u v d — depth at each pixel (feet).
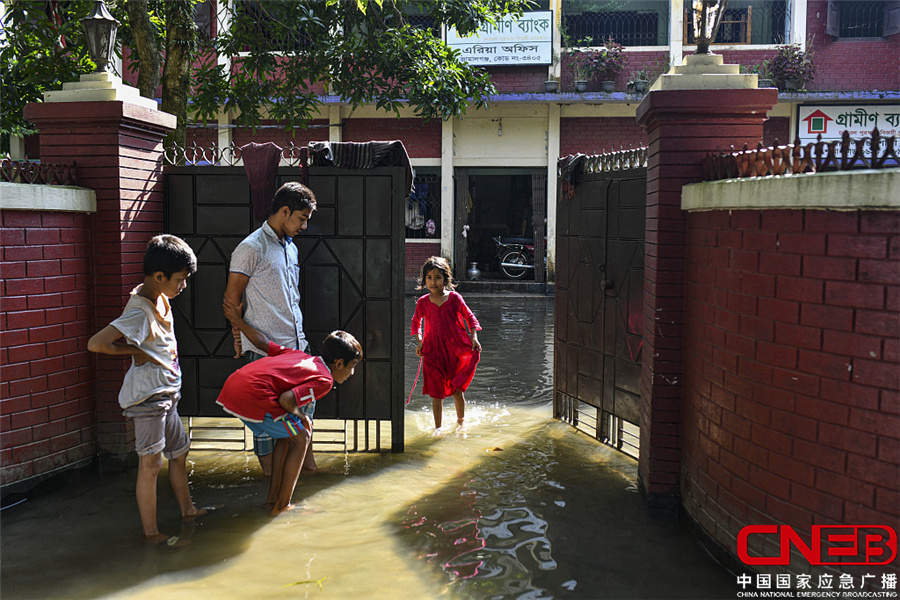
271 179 16.42
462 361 18.52
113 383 15.69
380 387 16.81
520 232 63.36
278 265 14.26
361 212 16.49
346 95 29.78
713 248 12.07
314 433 18.33
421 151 54.19
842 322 9.05
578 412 19.07
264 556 11.64
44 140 15.39
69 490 14.76
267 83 29.86
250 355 14.64
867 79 50.67
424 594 10.40
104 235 15.42
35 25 25.36
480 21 31.19
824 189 9.06
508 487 14.79
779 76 49.98
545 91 52.31
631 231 16.28
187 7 26.05
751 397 10.71
